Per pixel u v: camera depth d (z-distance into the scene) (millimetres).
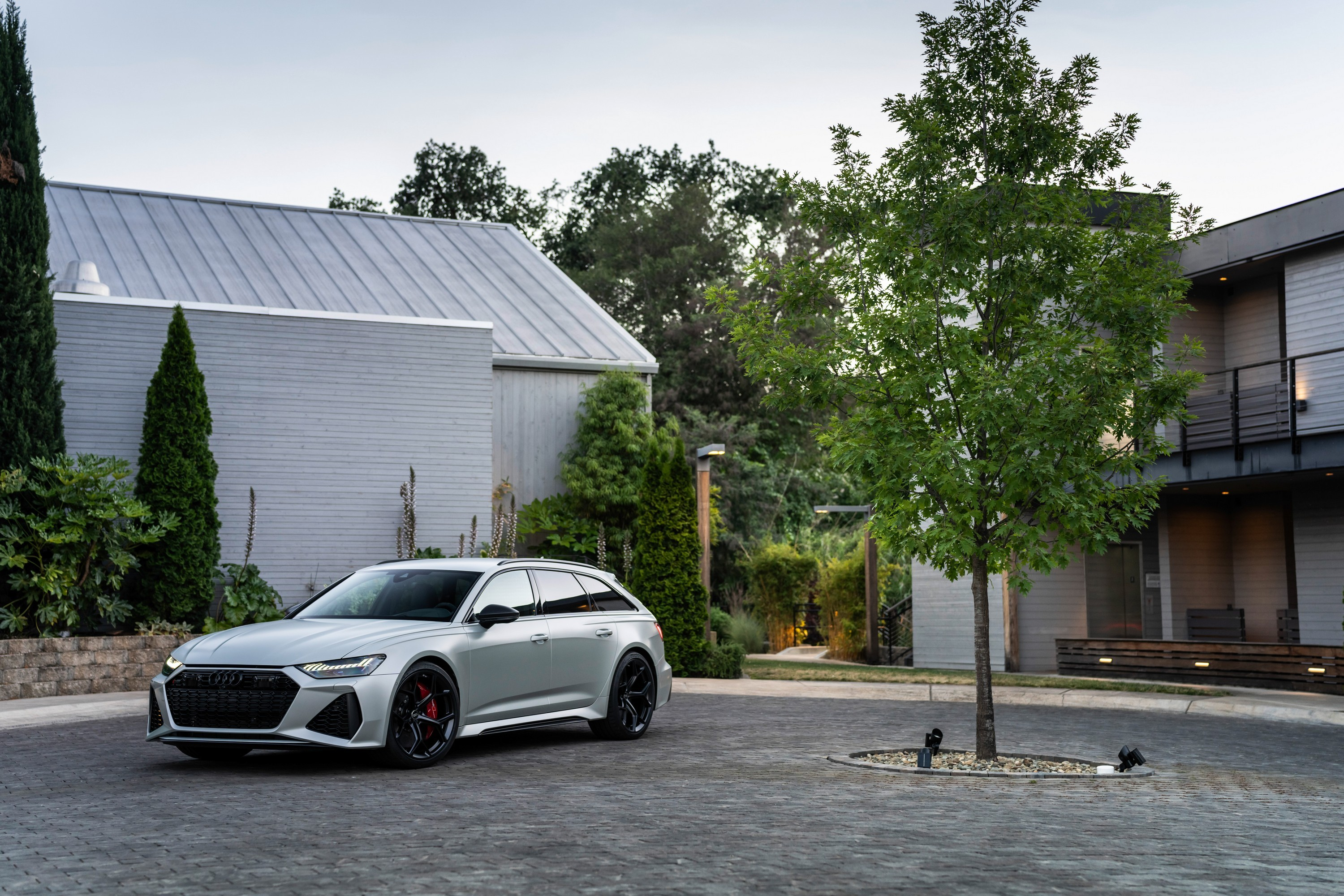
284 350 18359
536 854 5059
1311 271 18328
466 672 8742
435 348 19438
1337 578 18672
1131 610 20891
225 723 7879
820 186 10203
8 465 15016
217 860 4930
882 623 24906
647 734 10969
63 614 14789
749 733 11148
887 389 9445
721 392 40469
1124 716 13680
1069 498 8867
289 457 18312
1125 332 9516
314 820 5980
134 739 10180
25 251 15484
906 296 9703
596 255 47844
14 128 15445
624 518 22078
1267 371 19859
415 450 19188
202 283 22625
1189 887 4492
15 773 8070
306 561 18344
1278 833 5996
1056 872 4762
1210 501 21344
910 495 9578
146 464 16188
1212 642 17203
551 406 22391
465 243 28406
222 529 17766
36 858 5051
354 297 23562
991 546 9430
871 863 4895
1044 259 9664
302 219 27672
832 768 8633
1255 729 12461
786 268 10344
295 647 8055
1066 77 9711
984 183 9773
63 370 16844
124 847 5262
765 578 28984
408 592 9414
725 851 5145
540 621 9633
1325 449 15836
